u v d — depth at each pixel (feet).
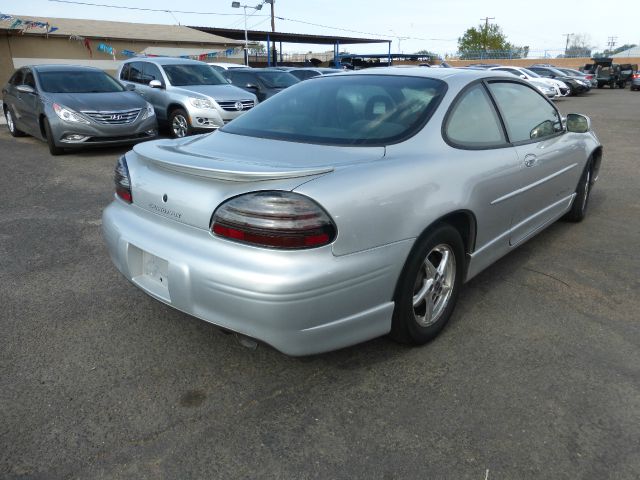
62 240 14.87
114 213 9.36
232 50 103.71
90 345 9.49
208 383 8.45
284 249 7.01
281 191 7.09
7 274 12.49
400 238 8.07
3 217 16.97
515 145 11.47
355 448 7.09
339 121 9.78
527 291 11.93
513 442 7.21
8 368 8.74
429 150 9.09
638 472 6.72
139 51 92.02
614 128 41.73
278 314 7.07
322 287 7.19
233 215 7.20
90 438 7.20
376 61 129.59
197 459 6.88
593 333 10.10
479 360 9.15
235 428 7.45
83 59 85.71
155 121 29.07
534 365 9.02
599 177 23.79
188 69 34.81
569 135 14.65
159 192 8.30
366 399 8.09
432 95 10.00
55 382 8.40
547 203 13.55
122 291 11.65
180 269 7.62
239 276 7.09
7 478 6.50
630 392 8.29
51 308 10.84
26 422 7.48
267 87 39.83
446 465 6.81
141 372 8.71
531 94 13.20
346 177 7.57
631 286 12.23
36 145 31.17
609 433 7.39
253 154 8.71
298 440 7.23
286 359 9.12
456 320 10.56
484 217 10.14
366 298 7.84
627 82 123.85
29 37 79.61
